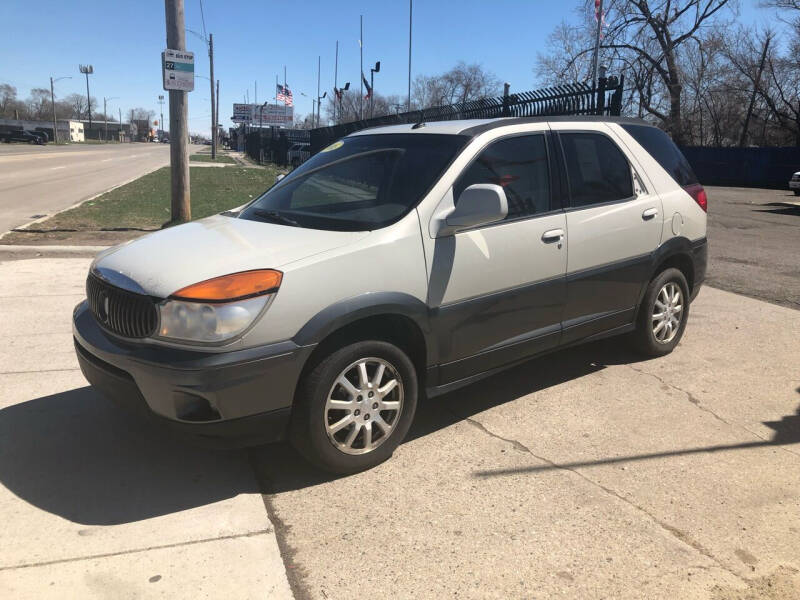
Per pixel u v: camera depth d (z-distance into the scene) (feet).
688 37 131.75
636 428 13.10
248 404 9.78
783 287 25.89
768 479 11.17
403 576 8.64
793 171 105.91
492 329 12.60
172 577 8.45
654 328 16.80
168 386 9.53
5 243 30.78
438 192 11.84
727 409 14.06
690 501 10.48
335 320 10.24
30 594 8.05
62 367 15.49
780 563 9.00
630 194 15.39
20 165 106.42
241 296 9.61
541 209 13.35
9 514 9.74
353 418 10.90
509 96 35.17
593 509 10.23
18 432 12.34
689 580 8.63
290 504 10.28
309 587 8.39
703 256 17.63
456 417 13.60
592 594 8.36
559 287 13.66
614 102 26.23
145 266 10.52
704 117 145.18
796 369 16.55
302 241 10.95
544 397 14.66
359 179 13.08
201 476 11.01
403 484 10.92
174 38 36.17
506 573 8.73
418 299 11.32
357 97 199.21
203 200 53.93
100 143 379.14
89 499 10.21
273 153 136.98
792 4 122.83
